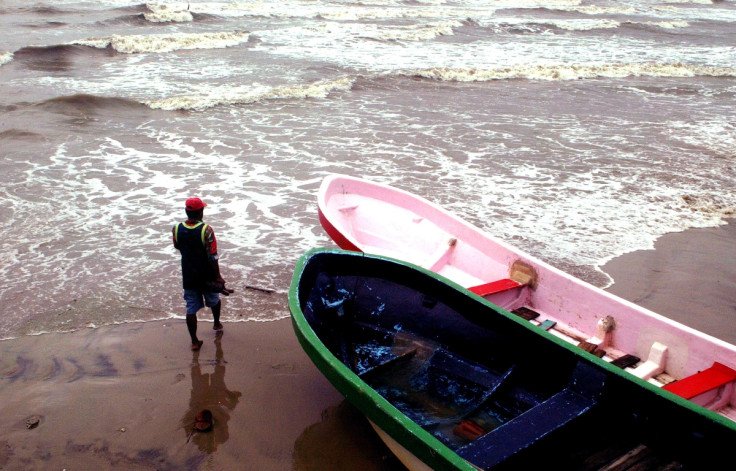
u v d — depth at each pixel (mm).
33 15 29047
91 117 13891
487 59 22594
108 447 4590
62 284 7020
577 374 4250
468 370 4980
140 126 13477
